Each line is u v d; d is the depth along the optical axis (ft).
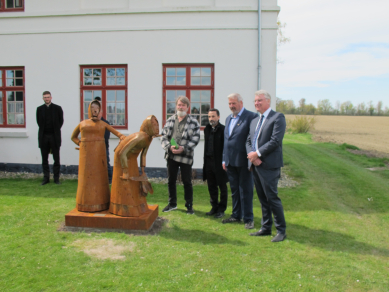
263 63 21.59
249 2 21.65
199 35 22.04
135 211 11.85
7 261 9.29
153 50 22.47
